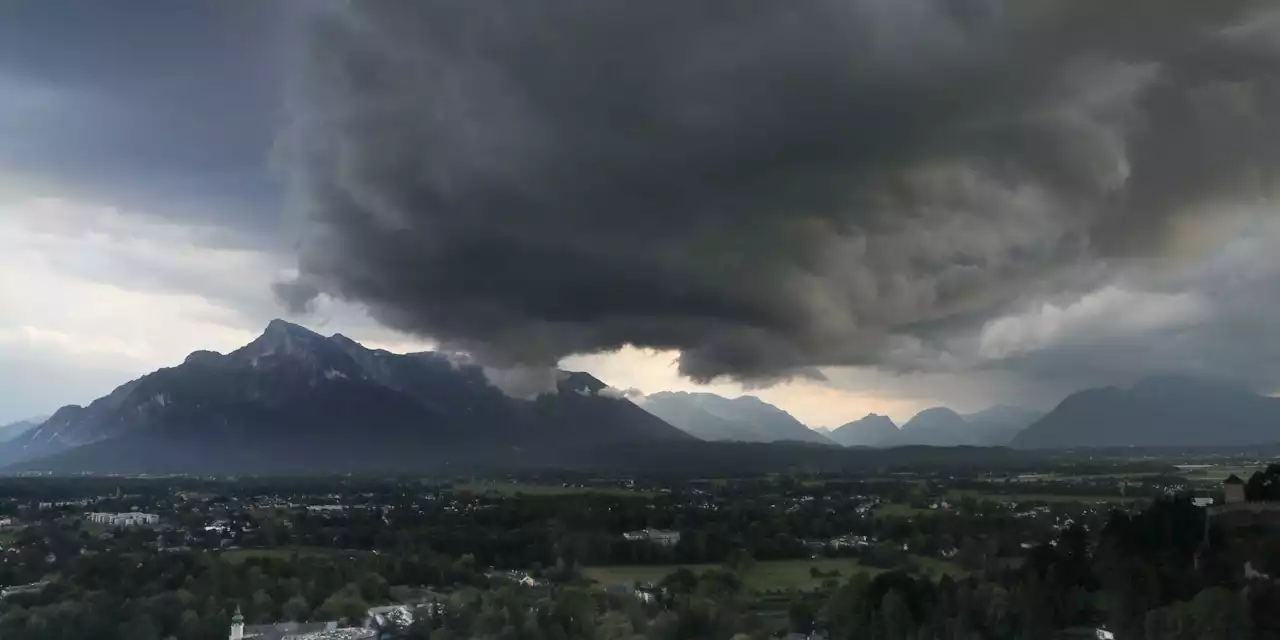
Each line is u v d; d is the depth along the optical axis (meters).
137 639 194.75
